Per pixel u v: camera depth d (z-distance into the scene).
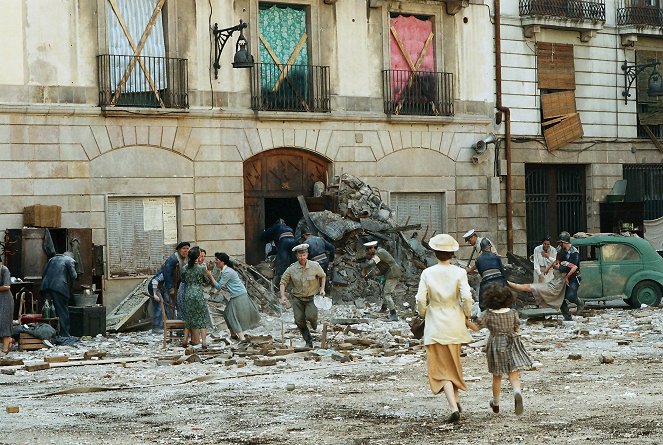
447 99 35.06
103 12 29.41
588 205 38.53
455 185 35.44
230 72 31.36
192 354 20.03
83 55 29.16
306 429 12.62
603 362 18.36
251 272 29.98
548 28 37.34
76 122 29.05
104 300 29.25
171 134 30.39
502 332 13.16
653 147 39.88
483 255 24.33
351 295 29.75
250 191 32.03
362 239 30.97
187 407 14.48
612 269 28.81
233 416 13.66
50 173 28.70
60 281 23.70
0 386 17.09
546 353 19.88
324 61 32.97
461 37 35.53
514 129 36.69
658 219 39.75
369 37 33.78
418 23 34.91
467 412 13.57
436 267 13.41
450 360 13.16
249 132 31.70
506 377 16.75
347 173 33.28
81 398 15.58
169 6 30.38
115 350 21.95
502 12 36.44
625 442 11.34
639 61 39.59
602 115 38.75
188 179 30.70
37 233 26.81
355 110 33.47
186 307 21.47
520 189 36.78
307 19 32.91
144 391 16.14
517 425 12.53
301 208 31.92
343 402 14.63
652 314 27.00
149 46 30.11
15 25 28.33
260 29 32.09
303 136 32.59
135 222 30.00
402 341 21.81
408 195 34.72
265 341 22.02
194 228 30.80
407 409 13.91
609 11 38.88
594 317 26.56
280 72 32.25
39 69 28.59
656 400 14.11
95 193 29.28
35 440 12.30
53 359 19.88
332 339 22.52
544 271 26.50
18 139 28.36
